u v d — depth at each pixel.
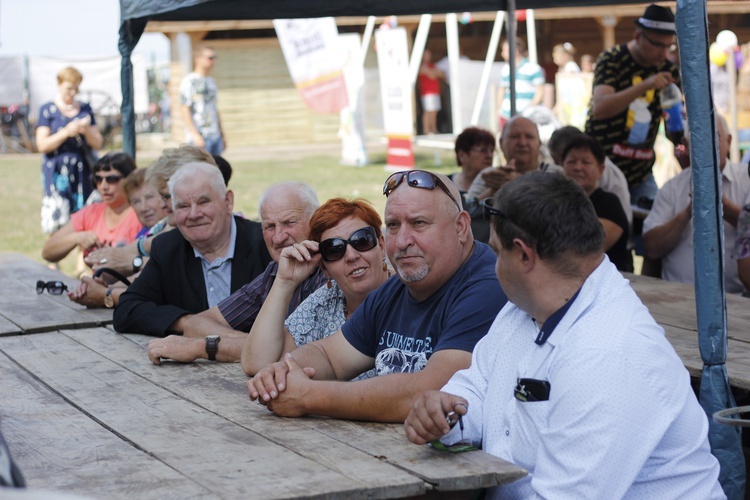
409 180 2.73
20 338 3.90
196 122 12.76
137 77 25.00
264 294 3.78
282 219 3.71
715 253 2.97
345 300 3.38
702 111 2.99
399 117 16.42
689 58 3.00
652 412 2.07
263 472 2.10
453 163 18.06
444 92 21.23
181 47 21.53
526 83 12.49
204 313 3.84
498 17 16.16
